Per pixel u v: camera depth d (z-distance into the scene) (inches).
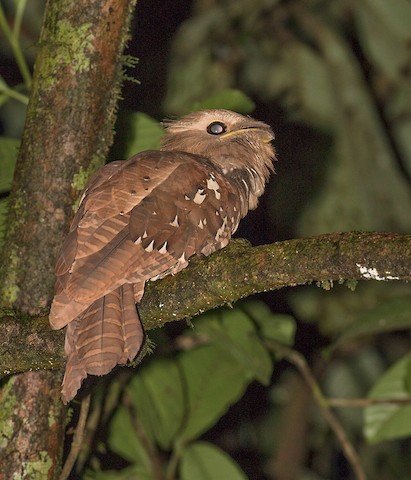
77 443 353.7
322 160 558.6
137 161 319.9
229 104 408.5
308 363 582.2
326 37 542.3
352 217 537.6
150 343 300.4
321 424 585.0
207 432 592.4
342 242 263.6
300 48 546.6
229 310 422.9
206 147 374.0
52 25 318.0
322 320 561.3
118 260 282.0
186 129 381.4
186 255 301.1
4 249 313.4
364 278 262.5
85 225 290.5
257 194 382.3
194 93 527.2
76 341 273.1
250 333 421.4
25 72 388.2
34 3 537.6
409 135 566.9
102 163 319.6
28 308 308.2
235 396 456.8
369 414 444.5
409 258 253.6
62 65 314.8
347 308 557.3
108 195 300.7
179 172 317.1
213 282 278.8
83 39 315.0
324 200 544.7
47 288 309.9
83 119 314.5
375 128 532.4
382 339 601.3
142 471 445.1
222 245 320.2
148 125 385.7
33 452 310.7
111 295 279.9
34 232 311.3
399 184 532.4
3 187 358.3
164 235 296.0
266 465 577.6
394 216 531.2
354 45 588.1
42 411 311.7
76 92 314.2
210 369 457.7
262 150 380.5
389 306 446.0
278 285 273.9
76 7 316.5
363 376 577.3
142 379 449.4
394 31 535.8
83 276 276.4
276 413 591.5
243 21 538.3
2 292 310.2
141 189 305.7
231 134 377.4
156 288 287.6
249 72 549.6
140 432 447.5
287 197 560.7
